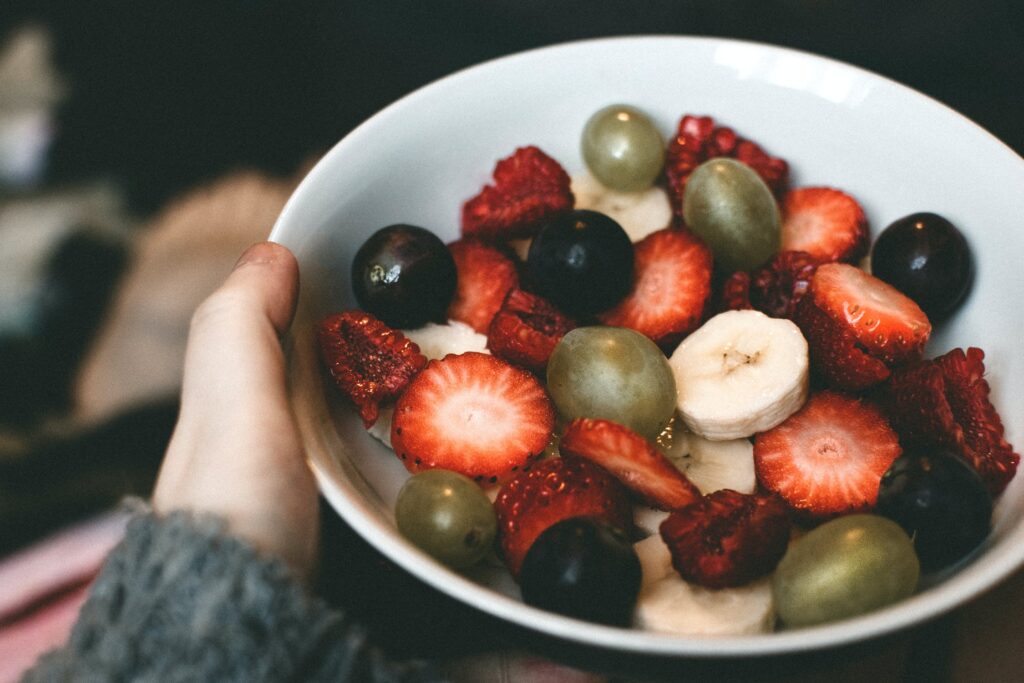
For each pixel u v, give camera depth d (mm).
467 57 508
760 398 323
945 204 346
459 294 351
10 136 543
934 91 457
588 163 364
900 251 338
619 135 355
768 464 325
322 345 327
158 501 292
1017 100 452
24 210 533
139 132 541
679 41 362
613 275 330
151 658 261
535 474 308
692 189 344
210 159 542
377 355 327
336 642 268
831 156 361
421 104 353
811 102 358
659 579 305
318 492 296
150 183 542
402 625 342
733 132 366
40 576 448
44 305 511
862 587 282
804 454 323
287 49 539
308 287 333
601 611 286
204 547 267
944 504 296
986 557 285
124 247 526
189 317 507
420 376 324
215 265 515
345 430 329
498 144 365
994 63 454
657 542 311
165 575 266
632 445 297
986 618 337
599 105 368
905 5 460
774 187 363
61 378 504
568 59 362
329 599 343
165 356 503
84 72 552
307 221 335
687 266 338
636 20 485
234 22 541
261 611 263
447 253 339
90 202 533
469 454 321
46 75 552
